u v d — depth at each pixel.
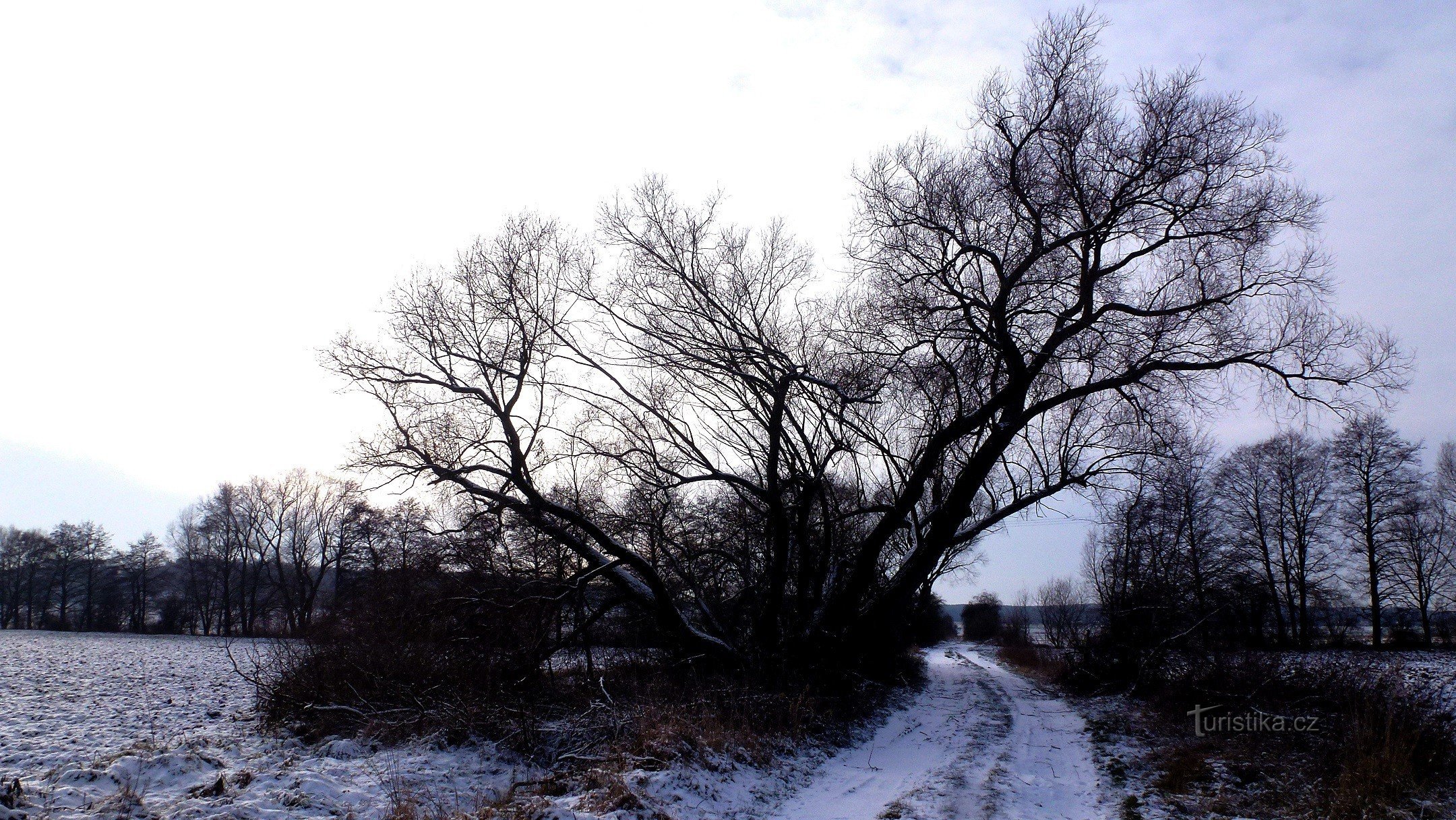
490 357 17.09
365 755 11.79
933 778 11.03
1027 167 19.52
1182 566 26.11
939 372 21.00
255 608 69.81
